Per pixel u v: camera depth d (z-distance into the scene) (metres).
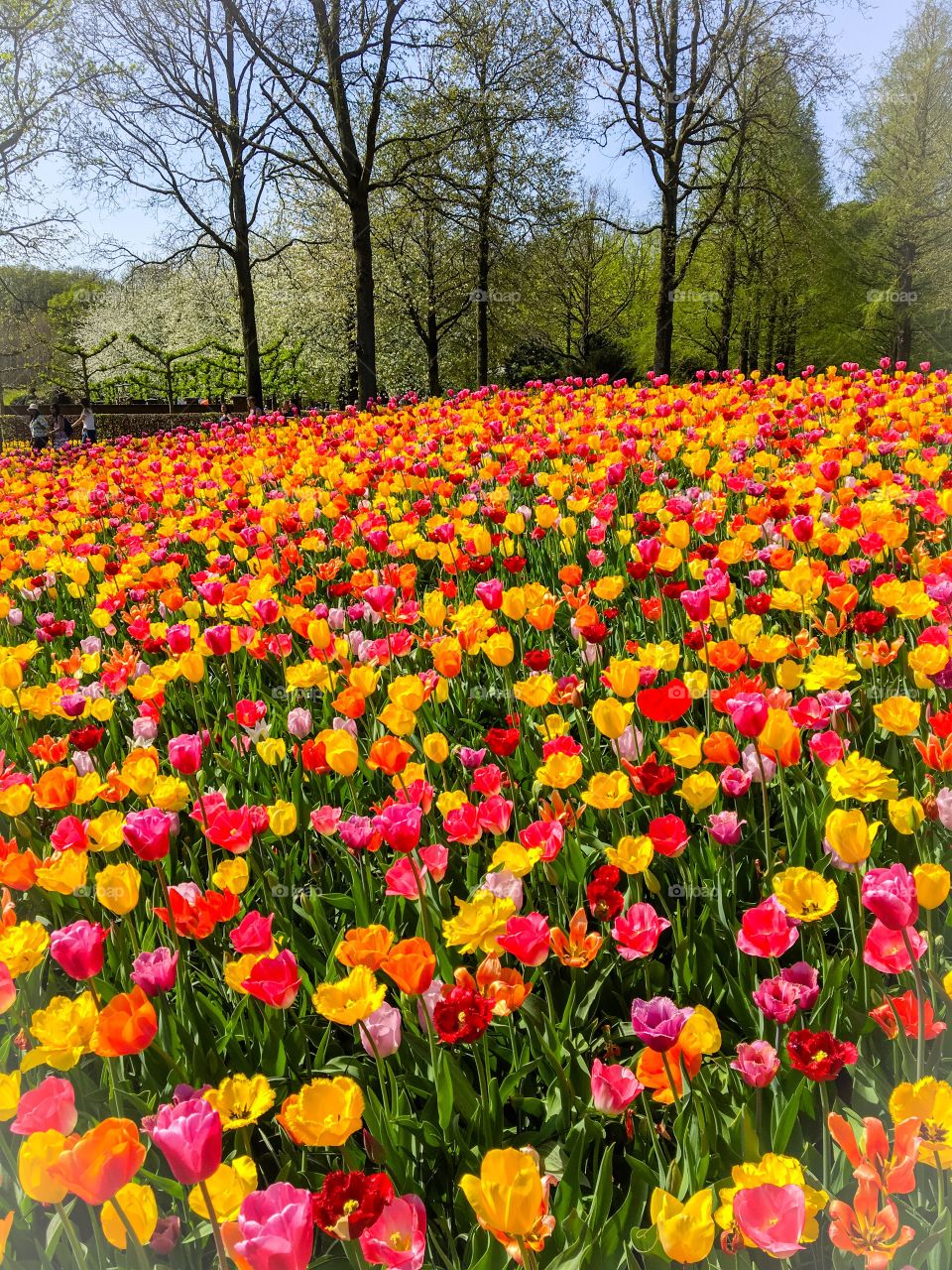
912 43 40.19
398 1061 2.34
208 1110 1.42
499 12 26.00
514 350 44.91
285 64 22.94
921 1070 1.81
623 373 48.69
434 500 8.27
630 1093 1.90
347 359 39.81
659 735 3.58
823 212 39.81
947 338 50.19
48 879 2.30
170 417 34.16
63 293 55.41
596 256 45.97
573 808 3.22
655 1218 1.37
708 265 38.00
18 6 24.91
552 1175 1.87
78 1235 1.99
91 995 2.00
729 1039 2.37
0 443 30.31
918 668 3.00
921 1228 1.70
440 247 35.19
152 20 23.95
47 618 5.63
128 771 2.97
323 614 5.03
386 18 22.83
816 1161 1.90
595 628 3.99
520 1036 2.42
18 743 4.36
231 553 7.91
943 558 4.02
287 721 4.02
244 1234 1.24
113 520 9.17
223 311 44.97
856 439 8.03
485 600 4.16
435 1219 1.96
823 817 2.85
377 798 3.65
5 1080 1.72
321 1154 2.15
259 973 2.06
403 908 2.80
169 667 4.05
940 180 39.81
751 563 5.62
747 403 11.36
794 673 3.37
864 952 2.09
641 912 2.22
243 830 2.68
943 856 2.76
